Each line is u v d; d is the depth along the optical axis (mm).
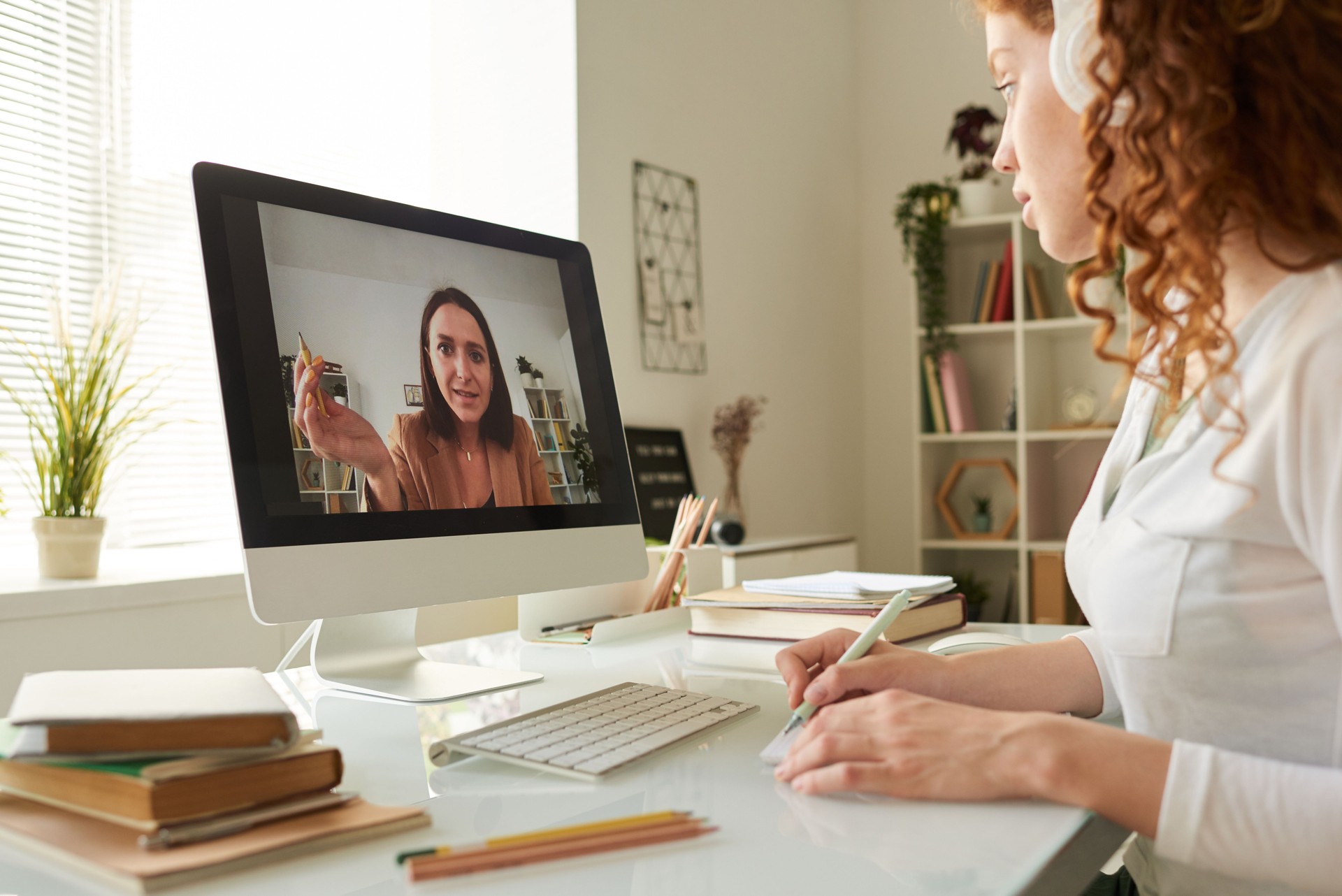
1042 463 3496
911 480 3842
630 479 1219
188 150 2230
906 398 3855
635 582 1516
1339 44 595
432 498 984
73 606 1637
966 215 3445
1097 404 3430
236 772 555
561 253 1215
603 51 2648
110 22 2105
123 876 487
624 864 522
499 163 2664
